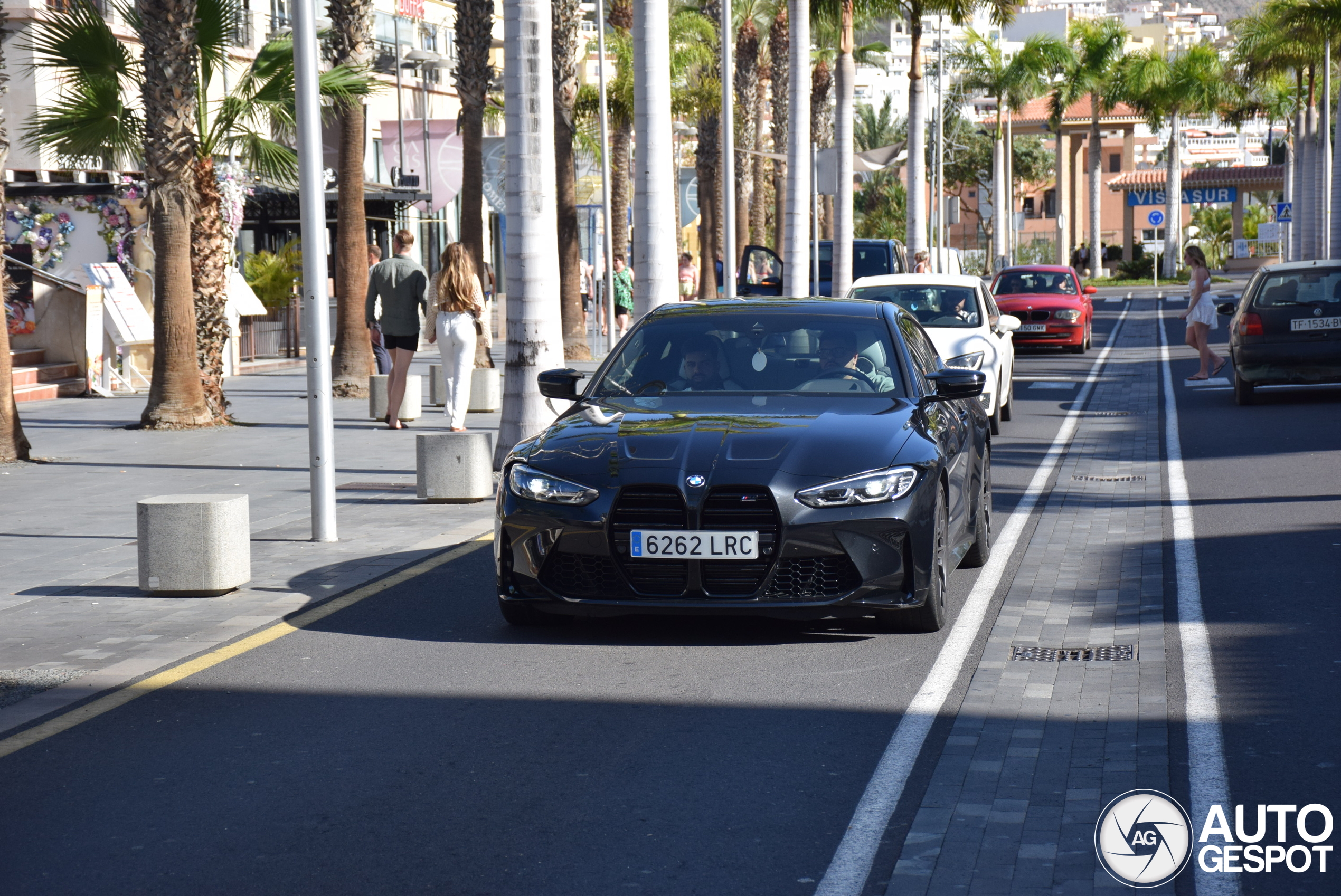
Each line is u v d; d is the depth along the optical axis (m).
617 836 5.01
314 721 6.47
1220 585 9.07
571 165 32.84
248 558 9.38
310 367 11.04
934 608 7.89
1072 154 102.56
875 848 4.86
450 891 4.56
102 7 27.52
